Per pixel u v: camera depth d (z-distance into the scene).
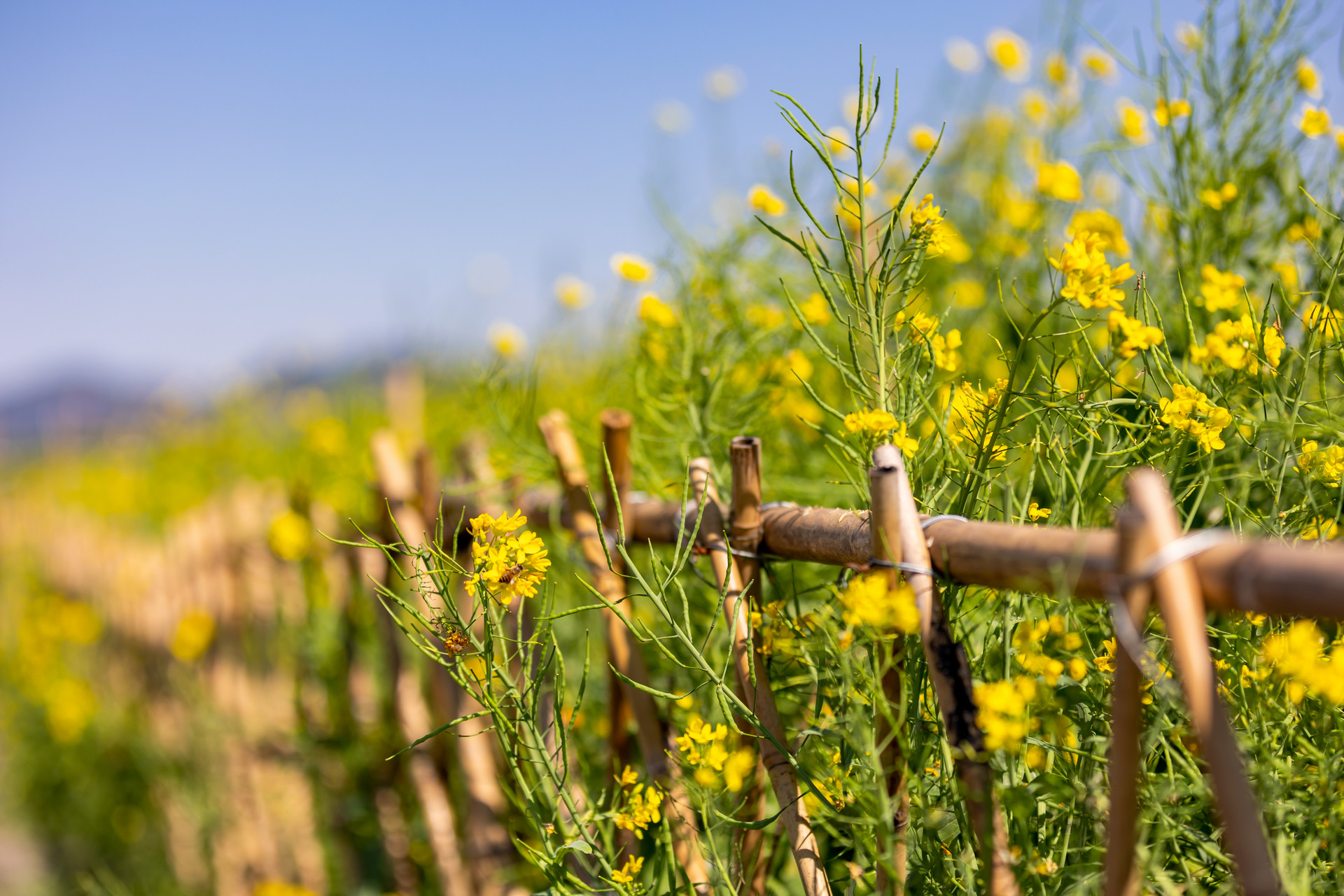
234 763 3.24
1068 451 1.40
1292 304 1.54
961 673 0.99
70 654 5.03
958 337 1.36
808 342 2.11
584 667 1.29
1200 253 1.85
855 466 1.56
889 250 1.30
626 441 1.64
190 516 3.83
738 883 1.33
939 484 1.37
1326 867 0.99
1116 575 0.81
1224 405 1.33
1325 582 0.69
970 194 3.15
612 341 2.52
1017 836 1.07
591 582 1.68
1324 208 1.47
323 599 2.88
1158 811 0.98
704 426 1.92
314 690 2.89
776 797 1.25
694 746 1.19
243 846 3.26
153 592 4.01
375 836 2.70
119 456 7.46
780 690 1.35
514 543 1.20
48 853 4.57
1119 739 0.85
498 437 2.23
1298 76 1.87
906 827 1.09
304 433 4.61
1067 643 1.10
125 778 4.38
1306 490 1.23
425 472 2.13
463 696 2.06
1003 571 0.95
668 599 1.83
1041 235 2.52
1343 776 0.98
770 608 1.29
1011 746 0.91
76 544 5.36
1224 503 1.41
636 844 1.55
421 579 1.37
